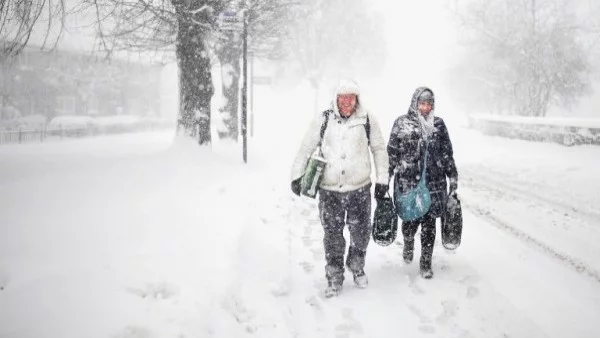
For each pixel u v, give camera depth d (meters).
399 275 4.66
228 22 10.07
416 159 4.39
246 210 6.42
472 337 3.50
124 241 4.75
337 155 4.13
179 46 10.31
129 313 3.39
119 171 8.44
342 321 3.74
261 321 3.63
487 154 14.64
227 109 15.44
